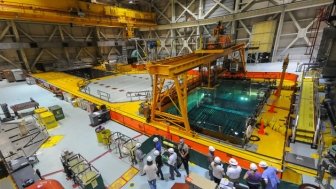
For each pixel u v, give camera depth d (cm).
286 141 809
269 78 1579
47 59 2709
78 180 616
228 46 1425
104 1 2917
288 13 1889
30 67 2542
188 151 664
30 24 2431
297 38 1900
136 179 677
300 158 693
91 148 870
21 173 638
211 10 2477
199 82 1644
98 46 3138
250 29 2236
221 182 487
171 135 899
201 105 1354
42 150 869
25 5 1817
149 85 1778
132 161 749
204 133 901
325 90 1124
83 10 2298
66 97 1512
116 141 891
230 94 1466
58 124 1125
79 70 2798
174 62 1018
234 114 1184
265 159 689
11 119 1190
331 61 1158
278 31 1973
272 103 1195
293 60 1994
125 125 1102
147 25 3044
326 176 588
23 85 2112
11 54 2361
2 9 1684
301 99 1058
